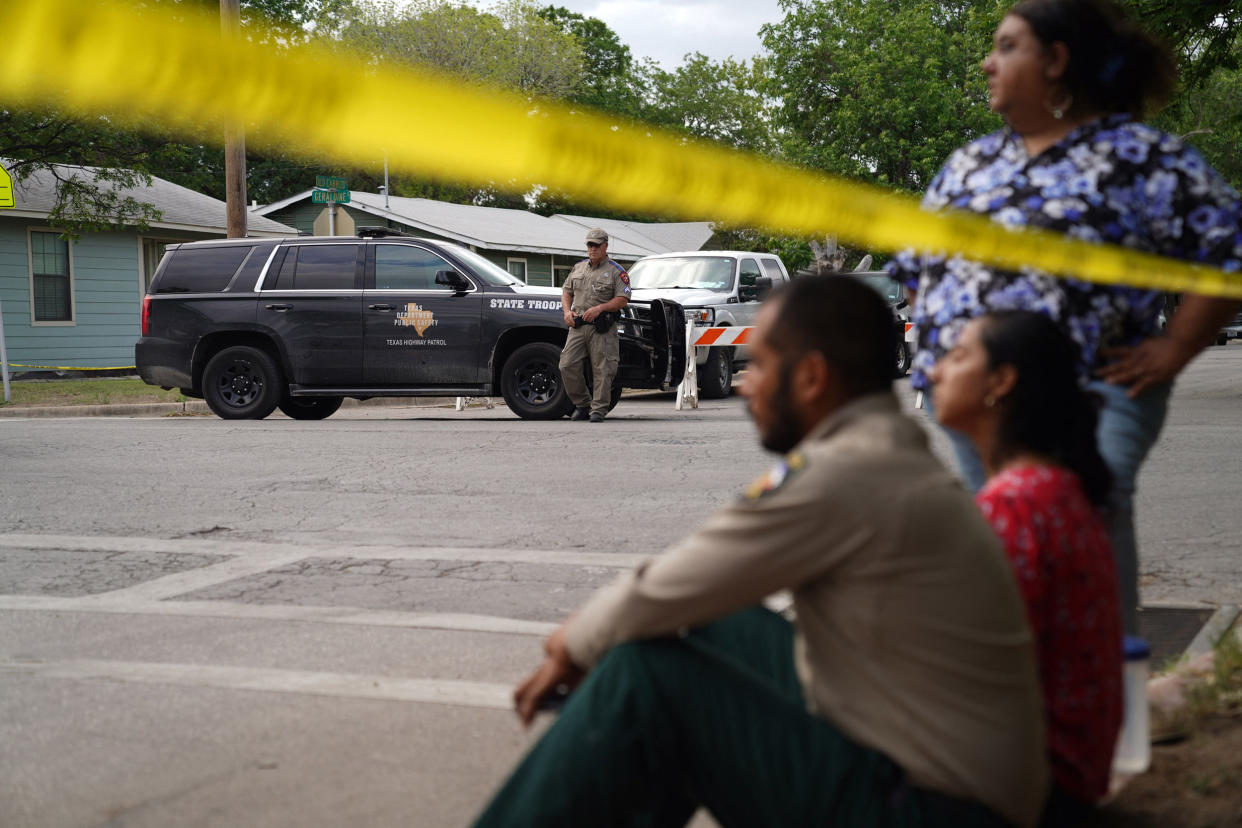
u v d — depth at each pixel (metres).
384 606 4.82
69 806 2.86
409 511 6.96
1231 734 2.94
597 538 6.16
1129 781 2.67
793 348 1.84
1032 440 2.14
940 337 2.70
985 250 1.26
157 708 3.59
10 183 15.37
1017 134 2.72
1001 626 1.76
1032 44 2.59
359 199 33.69
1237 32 13.24
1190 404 13.75
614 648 1.85
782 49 39.75
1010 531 2.03
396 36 46.50
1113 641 2.08
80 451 9.71
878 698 1.75
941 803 1.72
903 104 37.59
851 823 1.74
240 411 13.24
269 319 13.08
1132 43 2.61
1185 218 2.55
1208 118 40.44
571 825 1.79
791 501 1.73
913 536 1.72
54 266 24.19
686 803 1.91
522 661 4.07
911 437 1.83
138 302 25.83
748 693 1.80
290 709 3.57
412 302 12.84
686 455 9.27
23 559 5.79
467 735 3.35
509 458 9.14
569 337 12.35
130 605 4.88
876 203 1.10
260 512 6.98
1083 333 2.57
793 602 1.84
